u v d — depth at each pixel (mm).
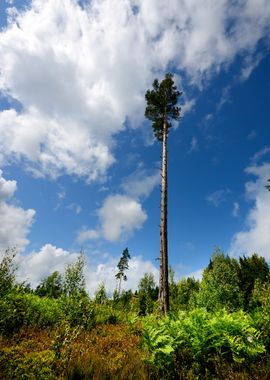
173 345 5383
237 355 5141
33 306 8625
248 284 24953
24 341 6434
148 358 5395
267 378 4551
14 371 4691
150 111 19438
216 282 19062
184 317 6973
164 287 11906
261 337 5656
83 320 8203
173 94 19641
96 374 4859
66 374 4781
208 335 5500
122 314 11586
